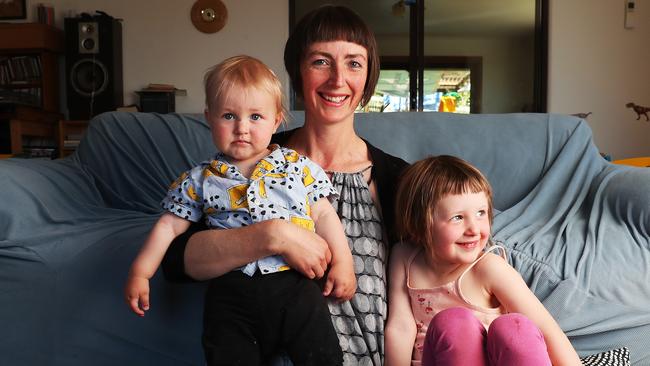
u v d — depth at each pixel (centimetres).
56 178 157
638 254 137
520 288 104
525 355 81
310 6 539
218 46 523
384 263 116
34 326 123
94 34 496
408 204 114
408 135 187
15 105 450
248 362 92
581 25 517
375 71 126
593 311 125
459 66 562
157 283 121
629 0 511
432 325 90
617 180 160
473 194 108
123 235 133
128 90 527
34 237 126
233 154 109
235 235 98
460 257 108
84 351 122
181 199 110
